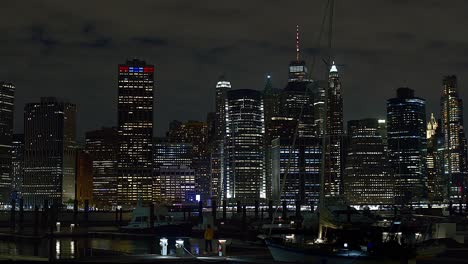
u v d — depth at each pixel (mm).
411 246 54125
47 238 131750
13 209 193375
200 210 192375
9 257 68375
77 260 58719
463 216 186625
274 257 61094
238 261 59906
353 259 53781
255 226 142375
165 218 153875
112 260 59625
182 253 70062
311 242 69438
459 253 75500
